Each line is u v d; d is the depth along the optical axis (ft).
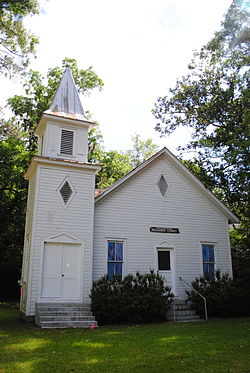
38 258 43.01
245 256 65.41
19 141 82.12
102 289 42.93
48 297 42.63
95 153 101.65
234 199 62.49
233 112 63.10
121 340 30.60
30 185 52.75
